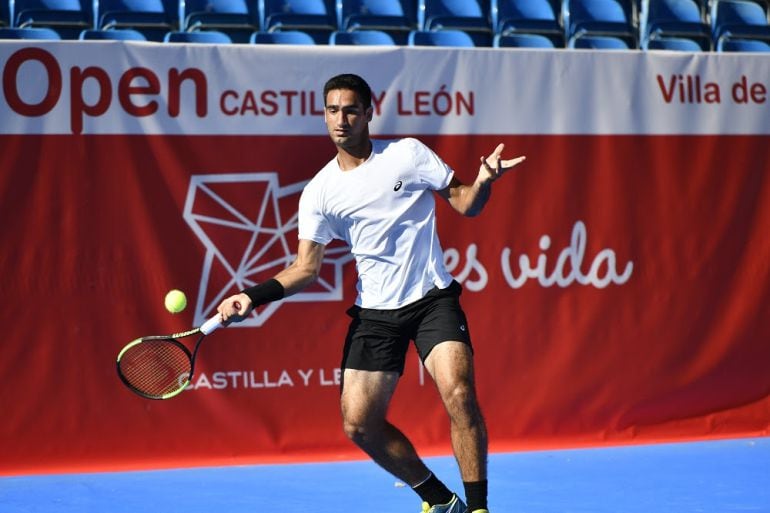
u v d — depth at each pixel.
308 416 17.80
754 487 15.65
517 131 18.38
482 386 18.28
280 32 22.58
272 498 15.15
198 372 17.42
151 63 17.25
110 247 17.14
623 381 18.73
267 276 17.62
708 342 19.05
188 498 15.20
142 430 17.23
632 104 18.75
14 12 23.09
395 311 11.81
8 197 16.83
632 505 14.60
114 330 17.14
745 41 24.45
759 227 19.20
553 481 16.09
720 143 19.08
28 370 16.91
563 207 18.52
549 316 18.50
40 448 16.91
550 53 18.48
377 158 11.83
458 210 11.73
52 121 16.95
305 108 17.75
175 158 17.31
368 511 14.37
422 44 22.52
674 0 25.12
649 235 18.83
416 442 18.14
